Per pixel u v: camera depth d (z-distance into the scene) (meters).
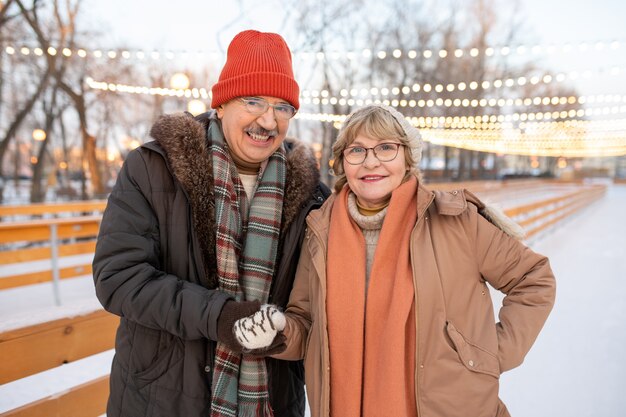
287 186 1.26
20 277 4.29
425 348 1.05
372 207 1.21
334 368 1.09
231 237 1.14
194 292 1.00
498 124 13.31
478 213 1.21
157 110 13.93
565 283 5.28
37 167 12.88
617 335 3.49
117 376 1.12
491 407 1.06
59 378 2.61
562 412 2.36
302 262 1.26
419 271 1.07
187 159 1.10
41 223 4.02
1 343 1.19
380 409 1.02
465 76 18.72
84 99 12.12
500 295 4.42
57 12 10.93
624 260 6.73
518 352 1.10
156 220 1.11
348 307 1.10
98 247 1.04
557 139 17.03
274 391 1.26
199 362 1.10
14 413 1.27
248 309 0.97
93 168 12.44
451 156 33.06
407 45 17.14
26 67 11.09
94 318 1.44
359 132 1.15
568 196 12.01
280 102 1.18
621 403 2.45
